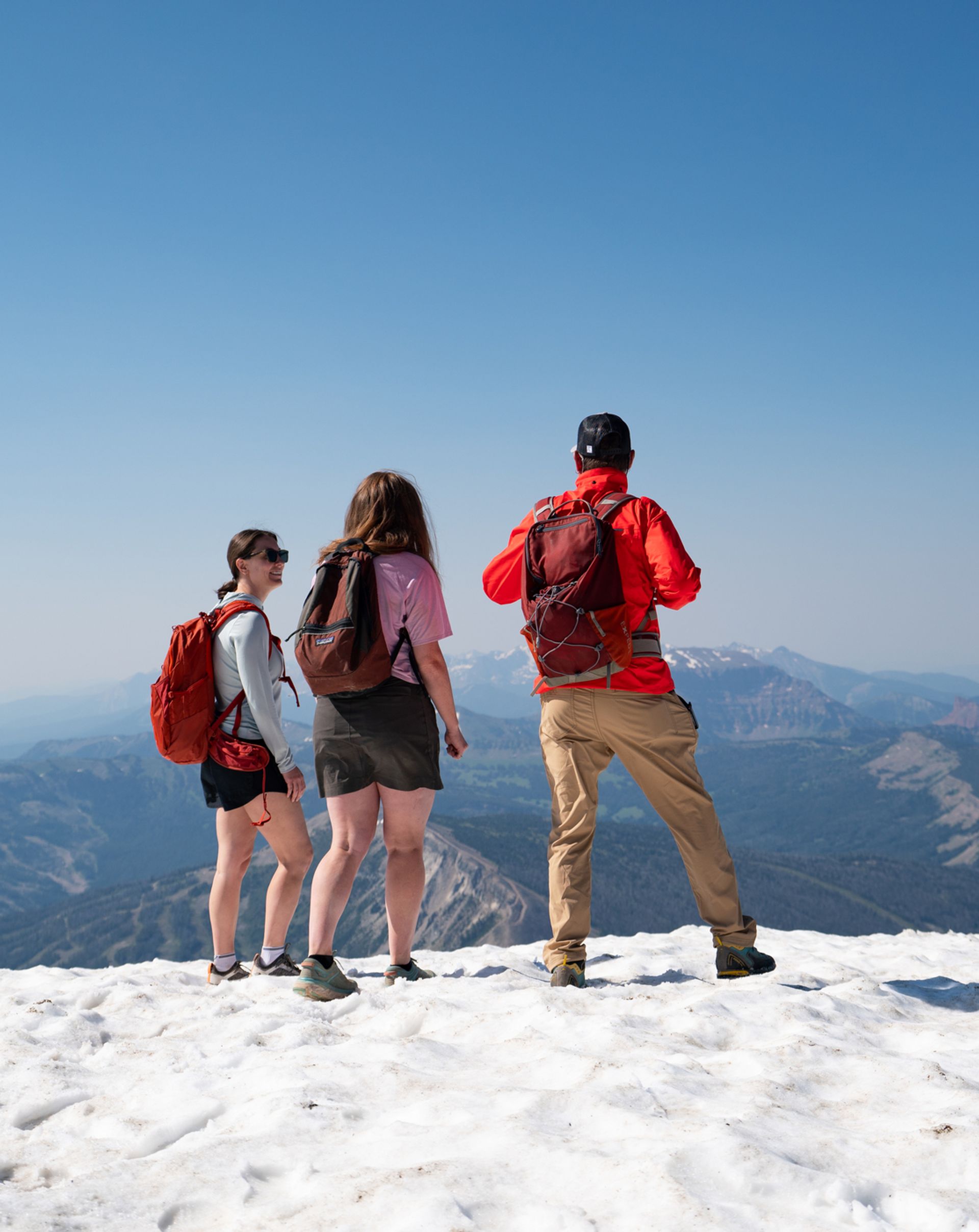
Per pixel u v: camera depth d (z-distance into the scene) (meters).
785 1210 1.89
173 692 5.00
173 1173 2.12
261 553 5.19
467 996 4.25
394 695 4.53
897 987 4.72
